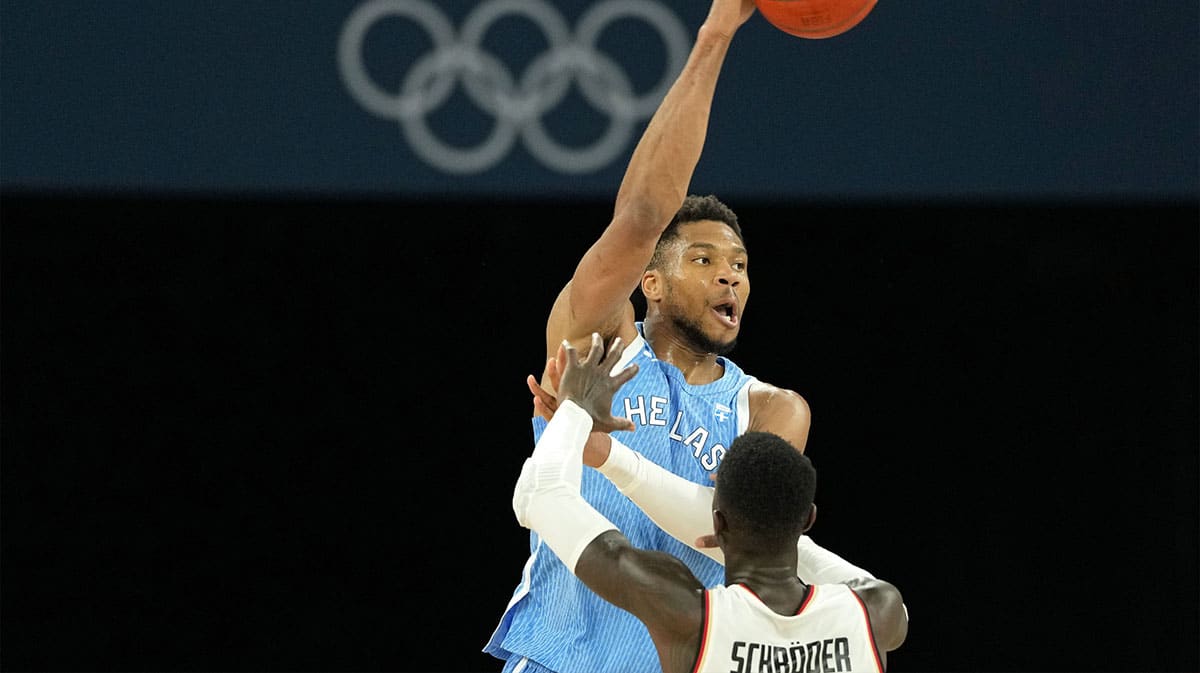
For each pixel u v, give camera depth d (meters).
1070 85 12.91
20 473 15.04
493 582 15.45
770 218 15.62
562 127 12.66
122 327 15.16
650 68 12.62
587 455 5.96
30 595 15.02
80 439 15.12
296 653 15.27
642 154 5.72
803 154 12.91
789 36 12.94
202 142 12.61
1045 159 12.88
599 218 15.34
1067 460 15.50
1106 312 15.41
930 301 15.59
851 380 15.62
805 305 15.64
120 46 12.60
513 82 12.69
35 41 12.54
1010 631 15.45
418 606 15.37
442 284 15.37
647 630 6.04
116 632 15.08
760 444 5.64
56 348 15.08
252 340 15.30
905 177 12.88
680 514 6.02
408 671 15.31
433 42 12.71
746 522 5.59
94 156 12.54
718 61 5.76
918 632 15.50
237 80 12.66
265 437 15.32
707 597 5.48
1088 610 15.38
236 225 15.23
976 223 15.52
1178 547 15.28
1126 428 15.41
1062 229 15.45
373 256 15.40
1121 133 12.89
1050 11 12.95
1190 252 15.30
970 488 15.57
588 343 6.23
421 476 15.41
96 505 15.14
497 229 15.38
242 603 15.27
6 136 12.46
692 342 6.60
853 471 15.61
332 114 12.67
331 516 15.38
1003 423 15.54
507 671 6.40
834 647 5.55
